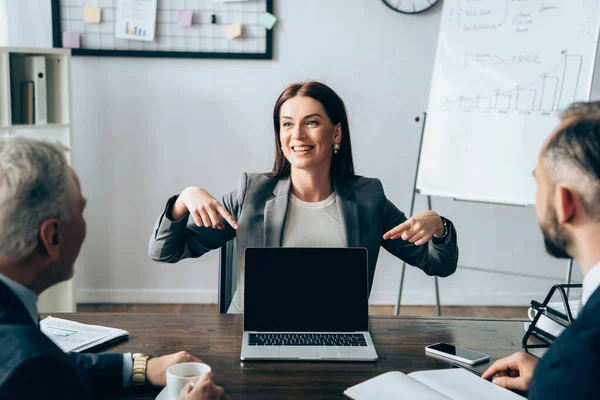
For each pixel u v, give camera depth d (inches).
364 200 74.2
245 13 141.6
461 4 120.8
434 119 122.2
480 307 151.9
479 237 150.5
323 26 143.3
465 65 119.3
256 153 147.3
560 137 37.9
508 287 152.1
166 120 145.9
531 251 150.4
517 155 113.2
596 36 107.6
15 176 35.1
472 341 58.7
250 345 55.0
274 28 143.2
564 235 39.0
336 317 58.7
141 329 60.3
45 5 141.2
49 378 30.9
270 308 58.6
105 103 144.9
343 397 46.1
